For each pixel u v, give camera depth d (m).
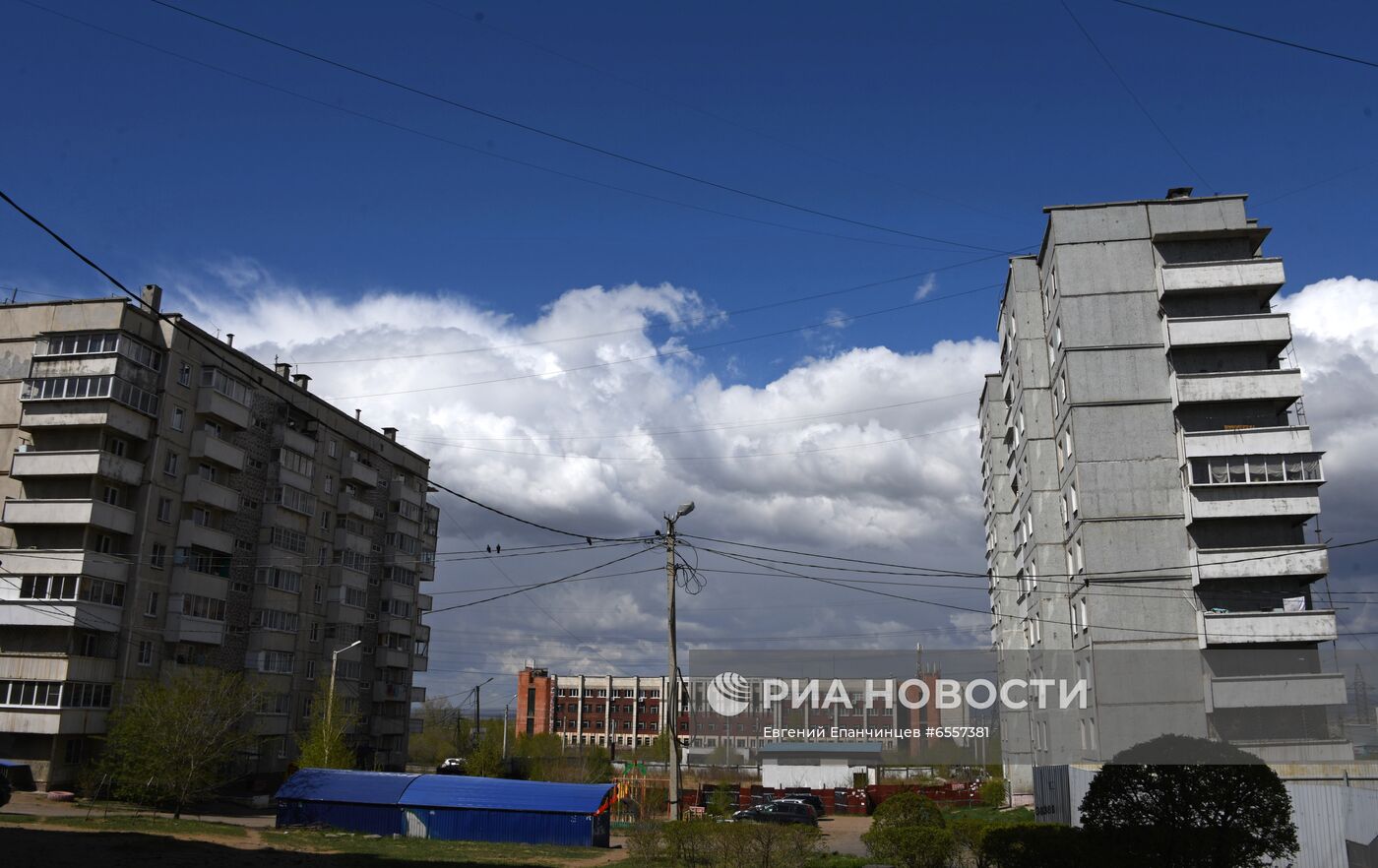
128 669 50.47
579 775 72.56
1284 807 16.83
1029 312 51.47
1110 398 44.09
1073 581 45.50
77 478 50.72
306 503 65.94
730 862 25.78
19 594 48.47
